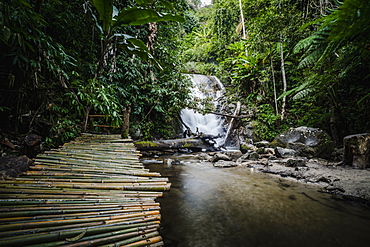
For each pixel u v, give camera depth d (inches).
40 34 87.0
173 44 296.5
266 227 60.4
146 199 59.7
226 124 336.8
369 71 179.6
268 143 211.3
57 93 125.1
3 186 57.4
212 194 93.0
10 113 102.0
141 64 228.1
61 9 129.0
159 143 222.5
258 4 323.6
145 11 115.3
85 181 66.1
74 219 45.5
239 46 340.5
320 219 65.7
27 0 99.7
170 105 259.4
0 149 85.5
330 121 198.5
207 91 384.5
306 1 271.0
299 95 194.2
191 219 66.3
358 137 127.7
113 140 118.9
